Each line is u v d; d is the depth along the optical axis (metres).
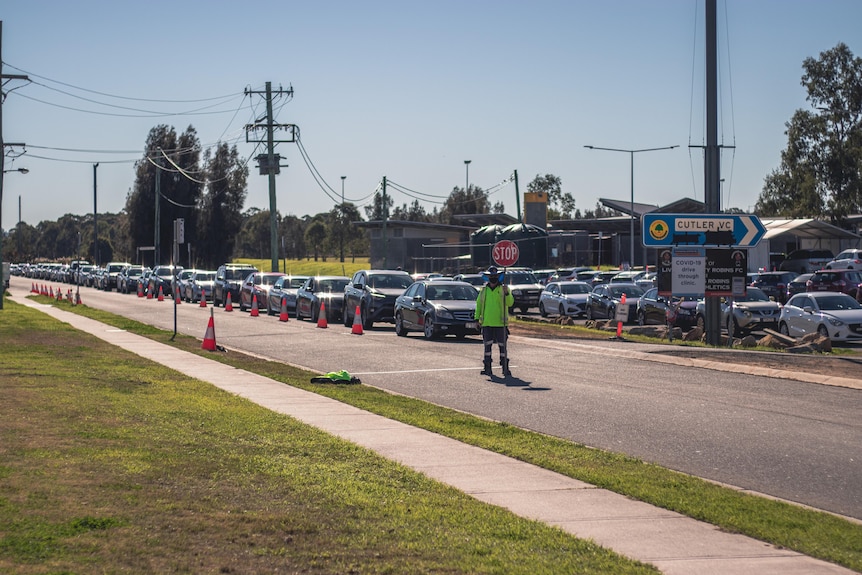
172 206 118.50
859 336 31.09
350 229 156.38
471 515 9.19
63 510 8.50
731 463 12.32
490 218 112.00
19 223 184.38
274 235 64.31
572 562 7.68
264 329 37.25
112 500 8.99
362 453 12.27
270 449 12.30
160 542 7.76
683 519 9.31
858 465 12.16
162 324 40.06
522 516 9.32
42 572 6.80
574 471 11.41
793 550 8.27
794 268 74.75
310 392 18.59
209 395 17.70
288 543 7.95
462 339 32.50
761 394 18.62
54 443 11.66
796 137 97.25
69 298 57.81
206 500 9.31
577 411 16.70
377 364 24.72
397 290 37.66
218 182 120.56
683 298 38.47
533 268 78.56
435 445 13.14
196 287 61.28
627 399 18.06
